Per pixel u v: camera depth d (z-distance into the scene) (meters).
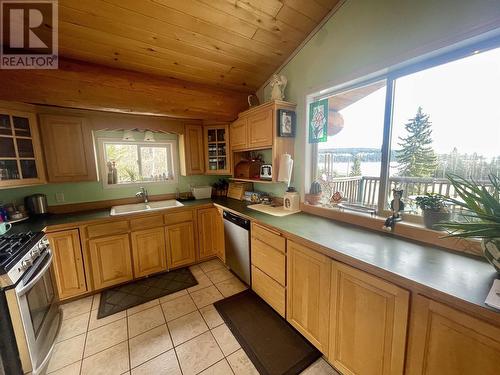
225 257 2.71
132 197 2.89
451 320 0.87
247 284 2.34
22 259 1.35
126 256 2.39
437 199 1.35
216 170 3.13
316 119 2.14
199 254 2.90
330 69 1.89
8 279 1.19
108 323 1.89
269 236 1.89
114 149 2.79
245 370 1.45
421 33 1.32
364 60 1.64
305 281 1.56
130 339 1.72
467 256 1.19
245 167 2.97
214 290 2.34
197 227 2.85
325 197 2.23
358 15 1.65
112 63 2.03
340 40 1.79
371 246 1.36
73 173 2.30
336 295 1.34
